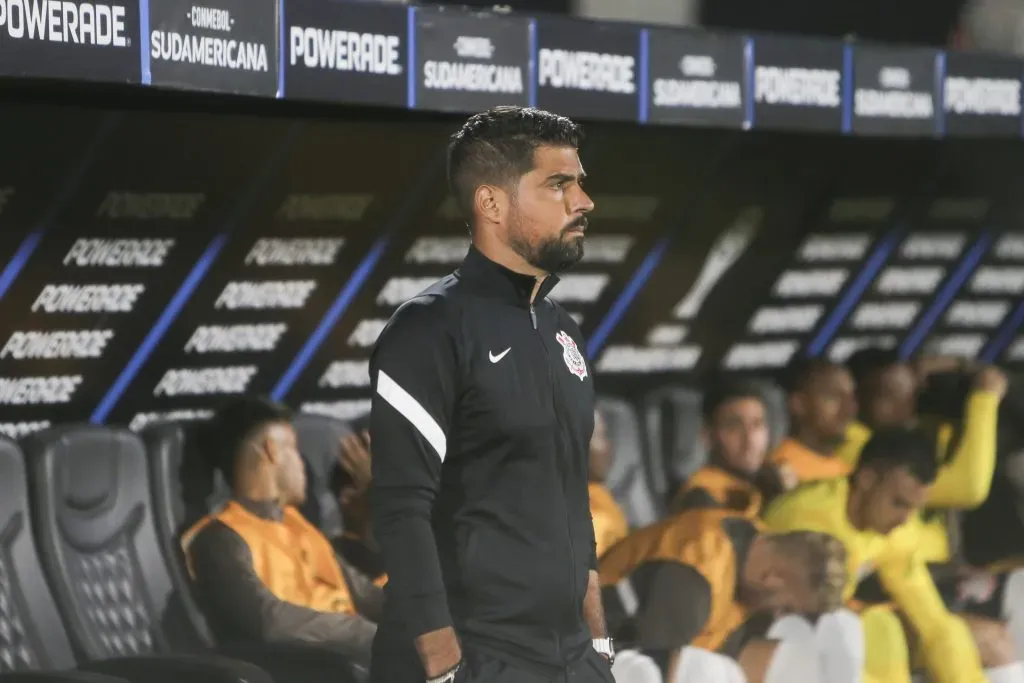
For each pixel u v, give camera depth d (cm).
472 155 862
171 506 1309
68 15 1059
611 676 890
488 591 840
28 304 1407
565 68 1458
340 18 1280
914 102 1745
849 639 1330
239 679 1088
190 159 1493
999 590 1628
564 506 859
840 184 2053
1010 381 1981
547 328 876
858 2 2273
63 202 1410
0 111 1348
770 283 2028
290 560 1347
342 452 1477
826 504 1502
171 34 1130
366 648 1295
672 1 2255
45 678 1055
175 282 1512
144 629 1267
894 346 2169
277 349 1611
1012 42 2217
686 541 1299
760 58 1609
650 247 1908
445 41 1364
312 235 1614
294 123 1569
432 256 1733
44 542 1214
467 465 841
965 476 1750
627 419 1742
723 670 1232
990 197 2205
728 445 1628
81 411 1466
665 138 1884
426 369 822
